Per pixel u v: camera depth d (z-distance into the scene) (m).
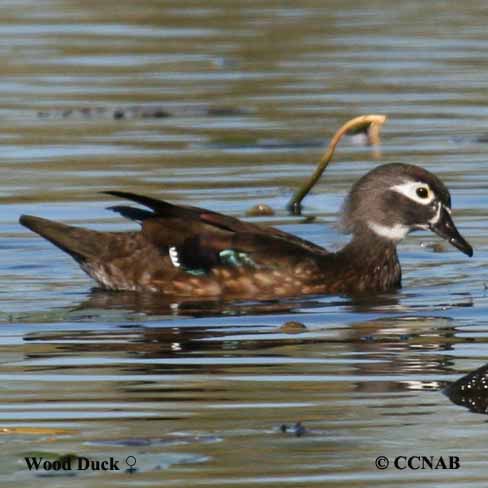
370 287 16.45
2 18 33.88
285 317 14.95
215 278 16.20
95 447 10.82
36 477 10.31
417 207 16.62
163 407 11.77
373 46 30.70
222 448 10.80
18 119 25.06
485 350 13.45
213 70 28.77
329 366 12.95
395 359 13.16
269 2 36.00
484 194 19.95
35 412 11.67
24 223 16.86
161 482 10.20
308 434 11.13
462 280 16.62
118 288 16.42
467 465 10.49
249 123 24.66
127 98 26.50
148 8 35.19
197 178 21.09
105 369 12.86
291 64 29.16
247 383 12.43
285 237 16.64
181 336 14.10
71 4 35.78
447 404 11.86
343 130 19.28
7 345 13.74
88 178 21.16
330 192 20.47
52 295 16.02
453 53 29.97
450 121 24.56
